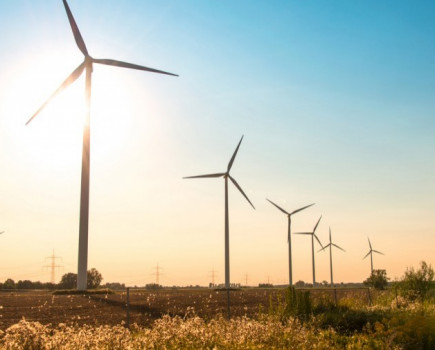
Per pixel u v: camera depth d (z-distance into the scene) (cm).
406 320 2036
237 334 1641
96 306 3447
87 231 5500
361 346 1712
